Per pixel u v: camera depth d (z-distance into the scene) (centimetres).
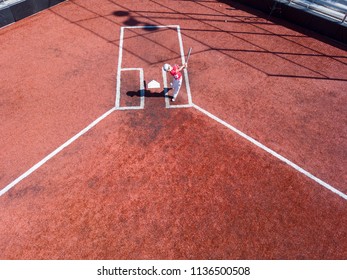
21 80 857
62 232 556
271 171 668
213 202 609
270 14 1183
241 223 580
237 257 534
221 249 544
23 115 762
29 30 1050
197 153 696
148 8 1193
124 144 707
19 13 1078
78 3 1203
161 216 584
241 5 1251
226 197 618
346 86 899
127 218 579
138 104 802
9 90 826
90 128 738
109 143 707
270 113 802
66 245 540
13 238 546
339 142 738
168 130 743
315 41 1075
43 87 839
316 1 1099
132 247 541
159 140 720
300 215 596
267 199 618
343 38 1051
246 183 643
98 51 970
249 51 1010
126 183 632
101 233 557
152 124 755
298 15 1112
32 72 884
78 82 859
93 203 598
